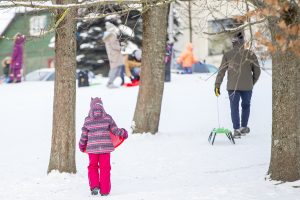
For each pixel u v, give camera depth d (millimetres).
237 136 31594
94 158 20922
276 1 13289
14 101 48250
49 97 49531
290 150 20531
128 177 23859
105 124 20969
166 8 33562
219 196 19109
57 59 24047
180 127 36125
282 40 13734
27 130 37312
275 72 20562
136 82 53938
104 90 50688
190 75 62188
